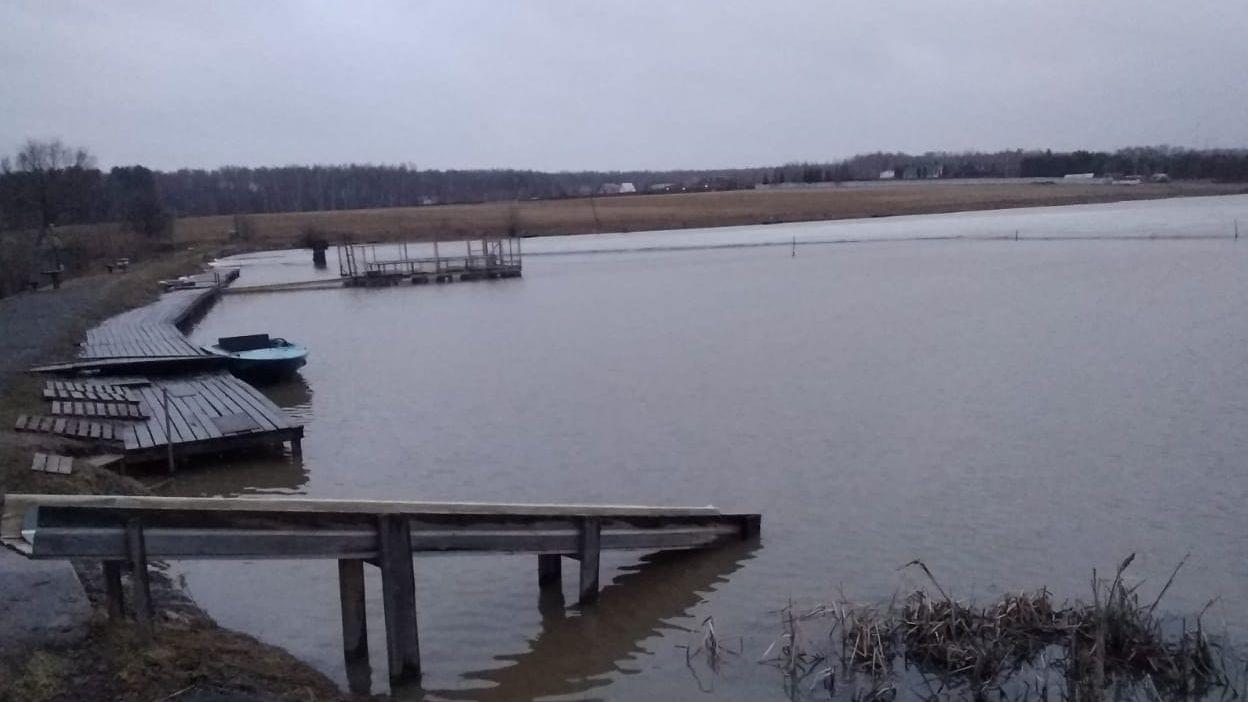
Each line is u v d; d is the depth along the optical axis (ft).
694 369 77.51
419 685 28.81
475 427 61.05
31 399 58.44
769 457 52.16
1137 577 35.40
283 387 78.48
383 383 78.23
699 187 540.93
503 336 101.60
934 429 56.59
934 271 147.54
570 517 33.19
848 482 47.44
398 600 28.43
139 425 55.98
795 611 33.32
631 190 547.90
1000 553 38.04
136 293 135.03
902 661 29.58
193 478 50.75
